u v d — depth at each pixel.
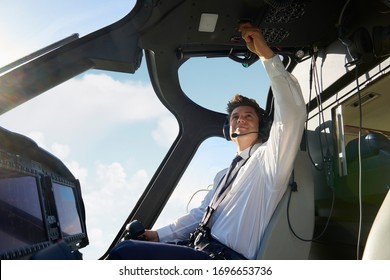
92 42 1.78
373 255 0.78
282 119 1.54
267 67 1.59
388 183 1.64
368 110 1.96
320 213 2.20
